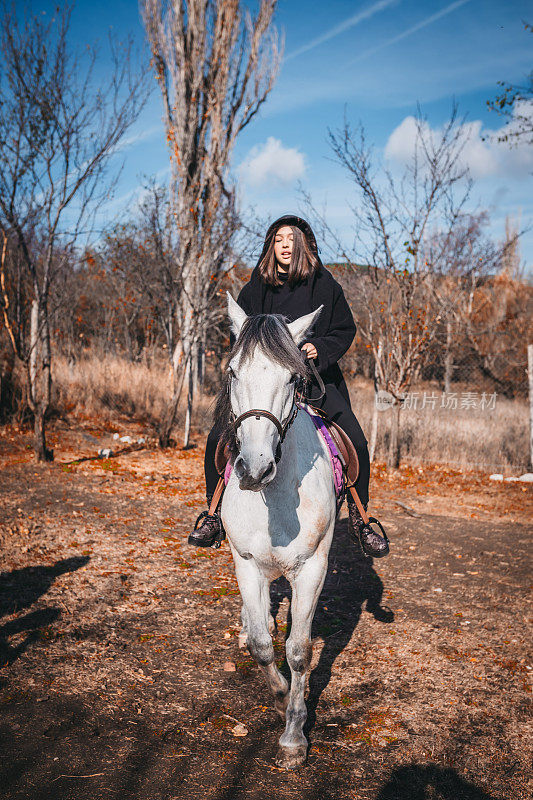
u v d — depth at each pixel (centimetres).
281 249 304
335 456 290
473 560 550
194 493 758
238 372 217
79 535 566
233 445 238
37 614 397
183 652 356
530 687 325
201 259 1038
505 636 388
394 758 264
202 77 1123
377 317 1010
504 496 826
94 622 390
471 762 262
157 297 1271
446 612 428
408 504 766
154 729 281
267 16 1163
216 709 300
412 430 1099
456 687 324
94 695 307
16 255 1044
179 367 1050
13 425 1077
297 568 252
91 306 1984
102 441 1056
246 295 320
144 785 243
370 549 313
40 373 929
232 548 260
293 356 217
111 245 1233
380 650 367
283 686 261
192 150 1100
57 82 776
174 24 1124
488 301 1850
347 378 1469
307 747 261
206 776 250
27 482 759
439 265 1067
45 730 277
